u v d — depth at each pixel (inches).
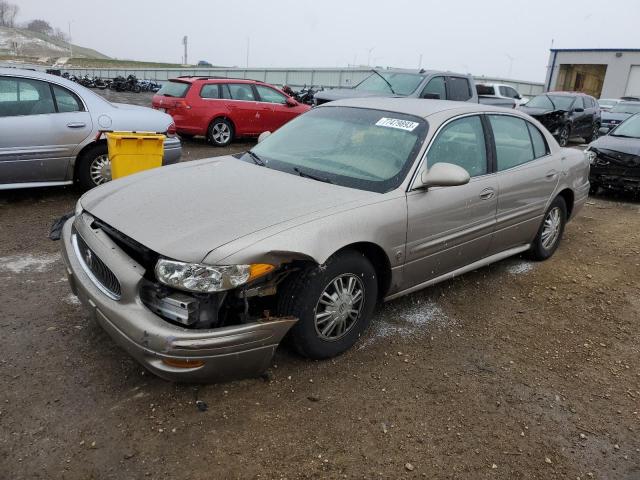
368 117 163.6
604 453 111.1
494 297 179.3
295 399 117.7
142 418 109.0
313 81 1440.7
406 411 117.4
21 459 97.1
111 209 125.4
